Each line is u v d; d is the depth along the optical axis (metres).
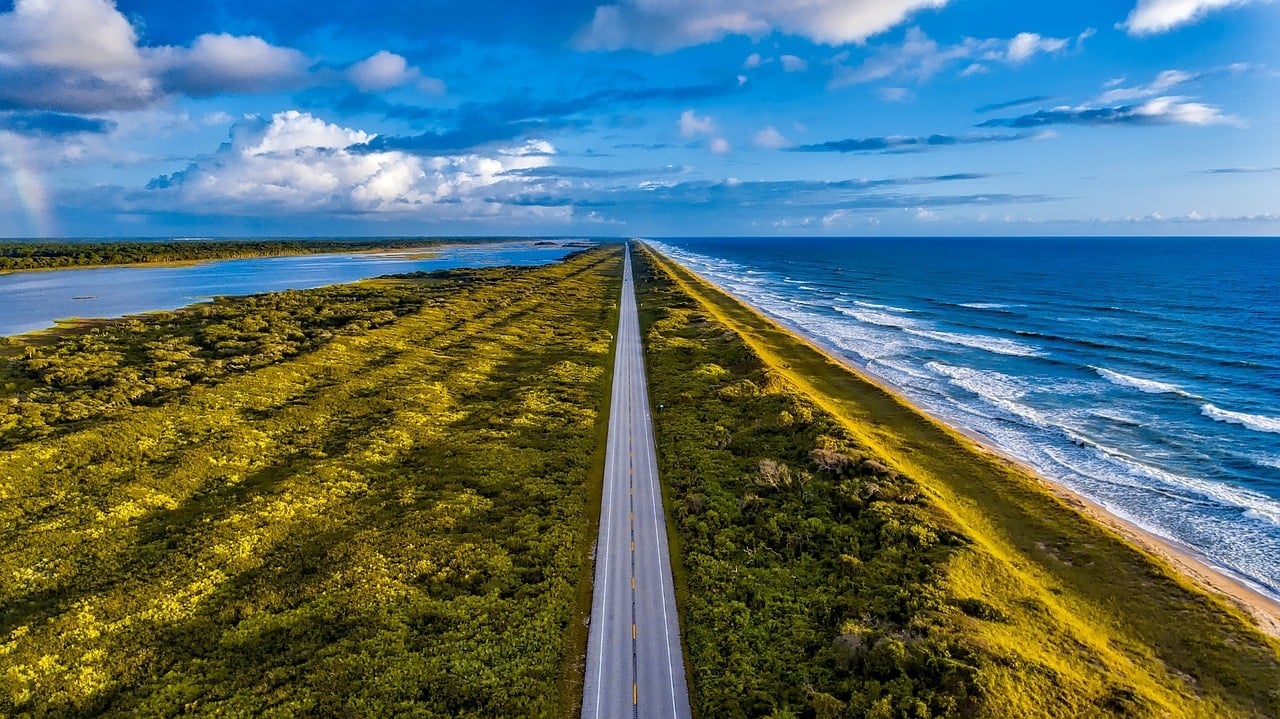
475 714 27.22
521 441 57.19
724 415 62.56
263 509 43.72
